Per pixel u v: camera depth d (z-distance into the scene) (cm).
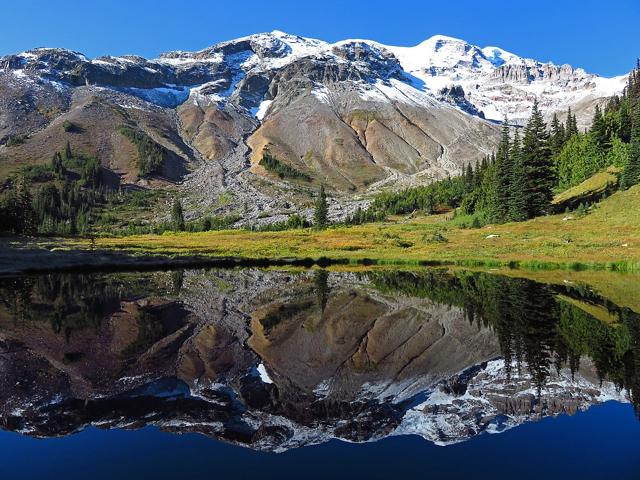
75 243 10044
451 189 17900
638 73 15025
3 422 1500
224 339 2691
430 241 9706
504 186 11269
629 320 3033
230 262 7606
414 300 3984
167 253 8512
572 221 9294
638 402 1658
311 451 1296
